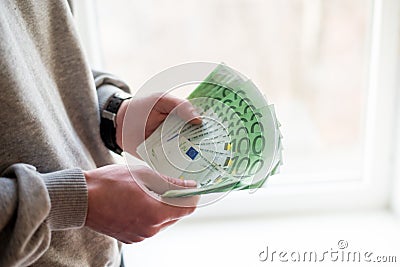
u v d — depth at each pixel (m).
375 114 1.03
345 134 1.13
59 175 0.52
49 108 0.60
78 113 0.70
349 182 1.10
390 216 1.07
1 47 0.51
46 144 0.57
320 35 1.07
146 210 0.54
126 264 0.96
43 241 0.50
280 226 1.05
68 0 0.72
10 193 0.49
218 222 1.08
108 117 0.72
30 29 0.59
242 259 0.96
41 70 0.61
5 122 0.53
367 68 1.05
